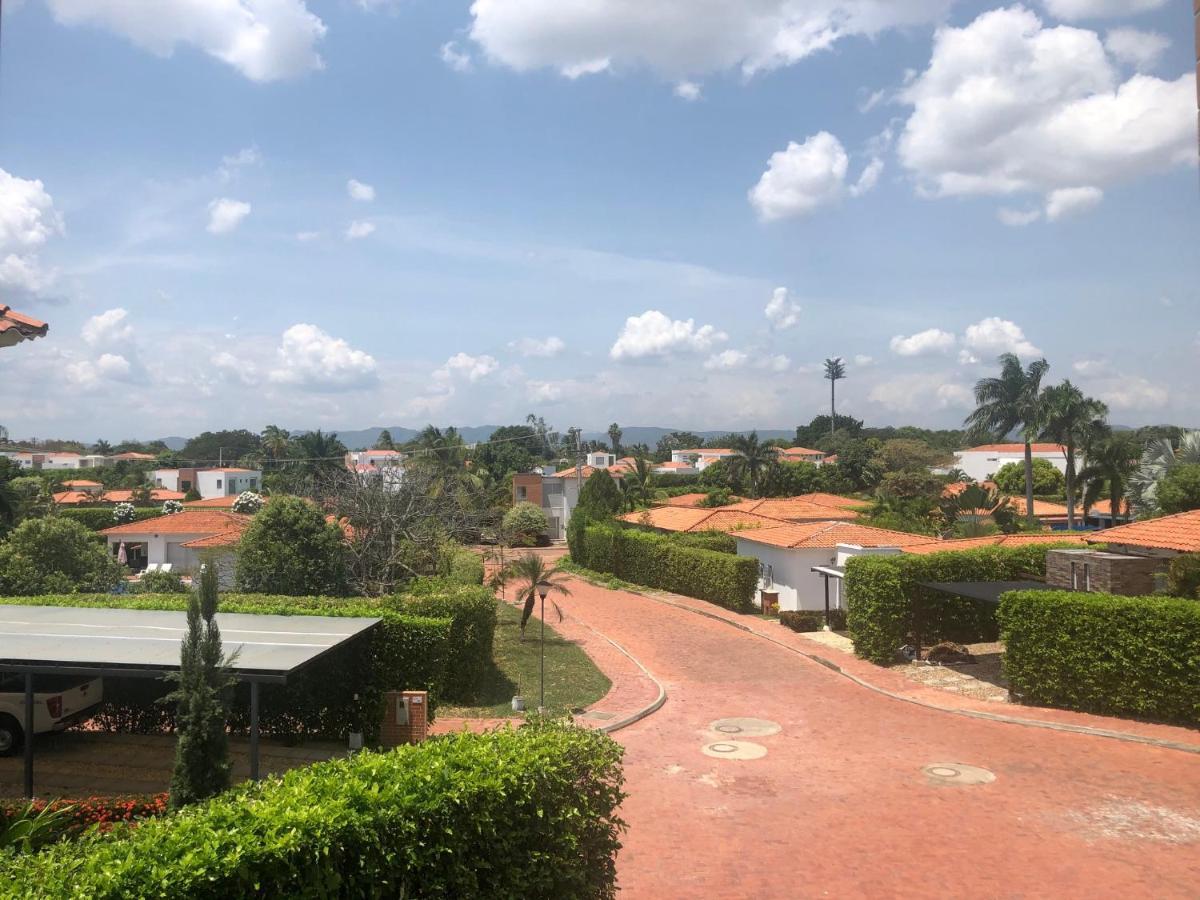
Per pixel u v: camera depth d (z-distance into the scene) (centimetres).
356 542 3228
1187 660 1772
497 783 779
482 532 4253
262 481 10900
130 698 1791
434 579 2934
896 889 1084
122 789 1463
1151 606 1833
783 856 1195
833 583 3422
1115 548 2650
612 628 3328
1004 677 2183
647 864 1173
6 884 575
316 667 1794
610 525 5425
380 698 1809
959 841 1234
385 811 711
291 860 648
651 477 9569
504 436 14062
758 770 1597
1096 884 1084
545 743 891
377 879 700
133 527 5334
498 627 3284
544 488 8544
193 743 1076
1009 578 2700
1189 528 2445
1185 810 1339
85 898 558
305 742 1792
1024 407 5697
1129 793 1421
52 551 2977
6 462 5141
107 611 1869
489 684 2322
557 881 834
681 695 2236
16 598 2041
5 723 1630
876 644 2509
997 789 1457
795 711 2053
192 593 1106
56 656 1376
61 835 965
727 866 1164
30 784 1333
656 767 1625
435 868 734
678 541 4441
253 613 1912
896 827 1295
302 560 2761
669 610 3819
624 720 1955
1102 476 5534
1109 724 1830
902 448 9944
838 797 1438
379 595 3053
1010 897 1055
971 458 10731
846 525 3725
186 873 599
